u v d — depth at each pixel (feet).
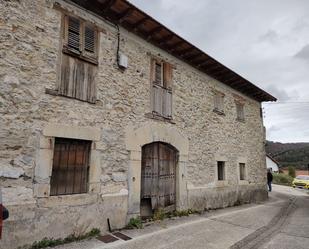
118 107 17.39
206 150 25.21
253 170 33.55
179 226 17.75
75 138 14.73
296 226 19.47
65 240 13.51
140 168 18.25
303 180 64.85
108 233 15.42
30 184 12.64
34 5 13.97
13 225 11.80
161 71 21.57
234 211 24.56
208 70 26.53
